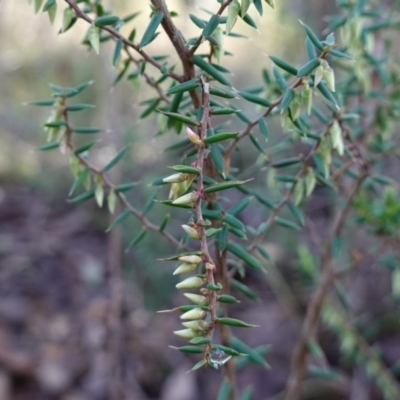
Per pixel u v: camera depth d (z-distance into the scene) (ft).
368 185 1.19
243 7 0.73
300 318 2.10
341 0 1.04
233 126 2.26
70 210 3.15
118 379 1.92
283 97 0.80
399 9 1.22
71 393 2.07
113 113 2.02
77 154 0.93
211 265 0.68
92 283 2.60
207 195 0.87
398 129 1.64
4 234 2.95
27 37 3.00
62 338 2.29
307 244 2.17
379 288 1.95
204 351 0.67
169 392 2.03
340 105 0.90
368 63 1.11
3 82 3.28
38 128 3.26
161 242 2.28
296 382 1.30
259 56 2.59
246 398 1.18
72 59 2.86
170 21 0.79
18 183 3.50
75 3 0.80
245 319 2.25
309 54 0.81
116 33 0.82
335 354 1.99
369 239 1.74
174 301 2.32
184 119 0.72
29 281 2.63
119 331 2.06
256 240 1.01
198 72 0.93
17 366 2.13
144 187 2.15
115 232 1.97
